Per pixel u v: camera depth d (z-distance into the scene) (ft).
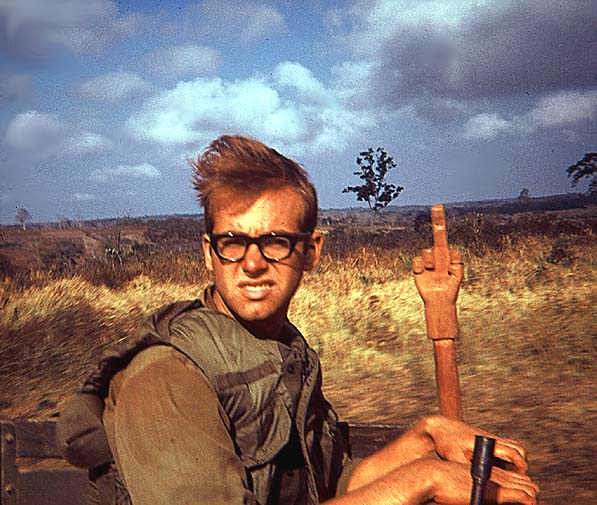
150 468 4.48
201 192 5.15
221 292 5.14
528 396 20.95
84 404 4.99
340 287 40.01
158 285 44.52
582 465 15.62
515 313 31.55
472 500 4.69
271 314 5.10
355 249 53.72
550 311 31.71
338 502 4.87
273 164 5.06
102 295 36.58
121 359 4.93
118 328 29.60
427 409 20.95
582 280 38.75
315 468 5.52
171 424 4.50
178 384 4.61
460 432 5.82
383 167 199.52
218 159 5.08
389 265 48.44
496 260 46.32
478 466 4.70
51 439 6.72
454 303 6.14
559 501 14.11
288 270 5.12
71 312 30.09
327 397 22.74
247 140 5.12
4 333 25.99
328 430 5.97
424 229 96.48
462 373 23.98
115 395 4.92
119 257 55.67
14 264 48.21
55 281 36.50
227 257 5.08
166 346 4.81
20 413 20.65
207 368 4.73
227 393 4.75
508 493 5.00
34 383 22.76
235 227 5.04
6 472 6.73
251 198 5.01
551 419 18.66
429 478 4.91
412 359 26.08
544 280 39.34
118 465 4.85
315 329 30.48
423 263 6.18
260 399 4.84
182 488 4.42
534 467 15.81
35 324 27.63
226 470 4.53
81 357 25.16
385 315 32.40
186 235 103.50
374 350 27.53
